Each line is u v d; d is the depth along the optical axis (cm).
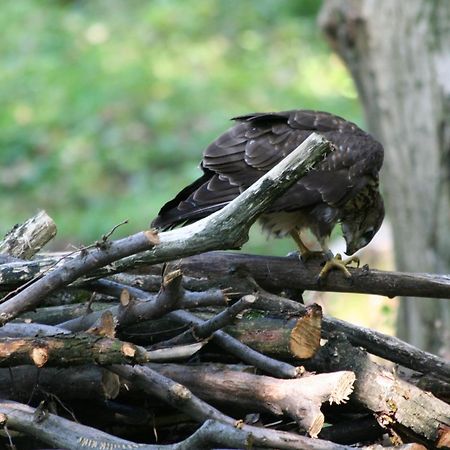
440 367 881
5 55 3222
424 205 1424
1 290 841
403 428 833
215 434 741
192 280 902
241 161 1001
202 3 3562
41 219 962
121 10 3575
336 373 786
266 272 941
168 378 805
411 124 1428
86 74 3023
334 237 1766
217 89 2952
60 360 758
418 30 1423
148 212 2320
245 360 820
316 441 755
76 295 893
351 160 1042
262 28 3453
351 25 1463
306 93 2961
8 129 2727
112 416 855
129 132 2717
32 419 782
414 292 941
